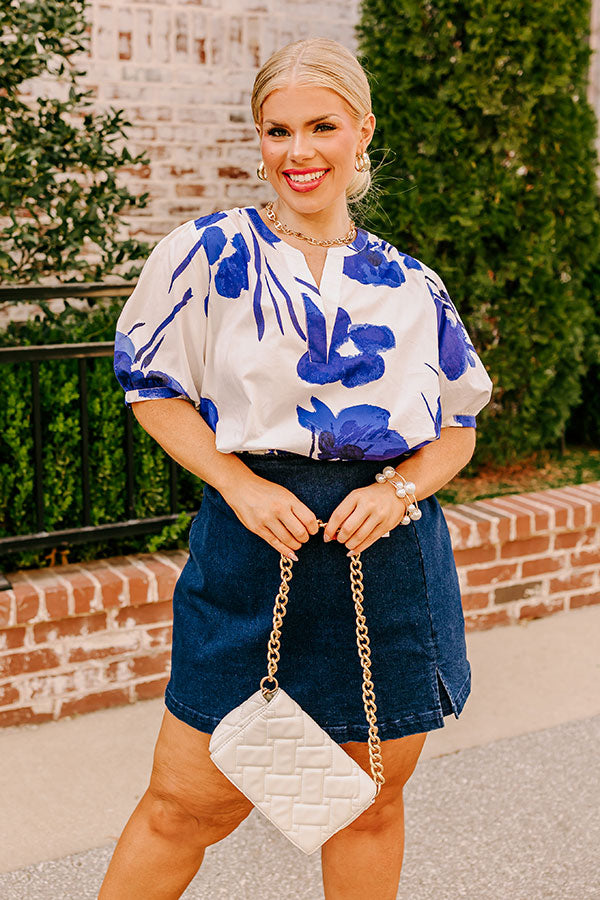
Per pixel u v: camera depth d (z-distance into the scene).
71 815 2.64
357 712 1.63
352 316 1.56
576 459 5.02
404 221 4.18
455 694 1.71
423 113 4.14
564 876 2.38
